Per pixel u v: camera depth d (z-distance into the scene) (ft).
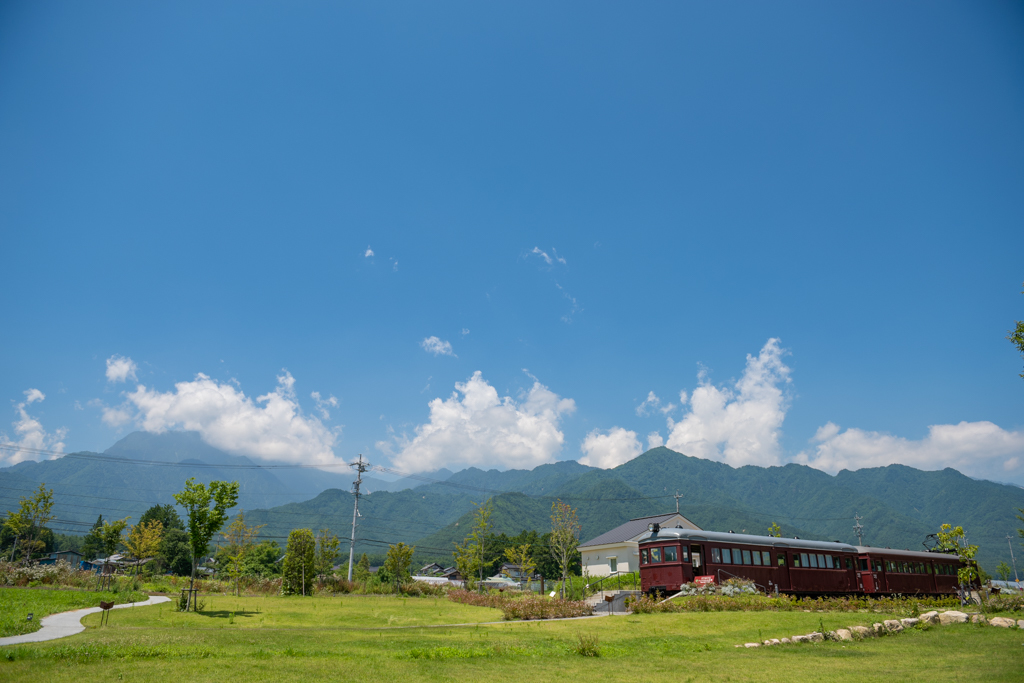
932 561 133.69
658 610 87.86
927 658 55.42
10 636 52.47
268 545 254.68
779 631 69.51
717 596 90.02
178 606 86.02
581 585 144.46
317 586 155.12
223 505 90.58
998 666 50.70
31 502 156.15
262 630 64.69
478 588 160.56
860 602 96.78
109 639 51.13
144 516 299.99
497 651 52.34
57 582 112.16
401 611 95.81
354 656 47.50
